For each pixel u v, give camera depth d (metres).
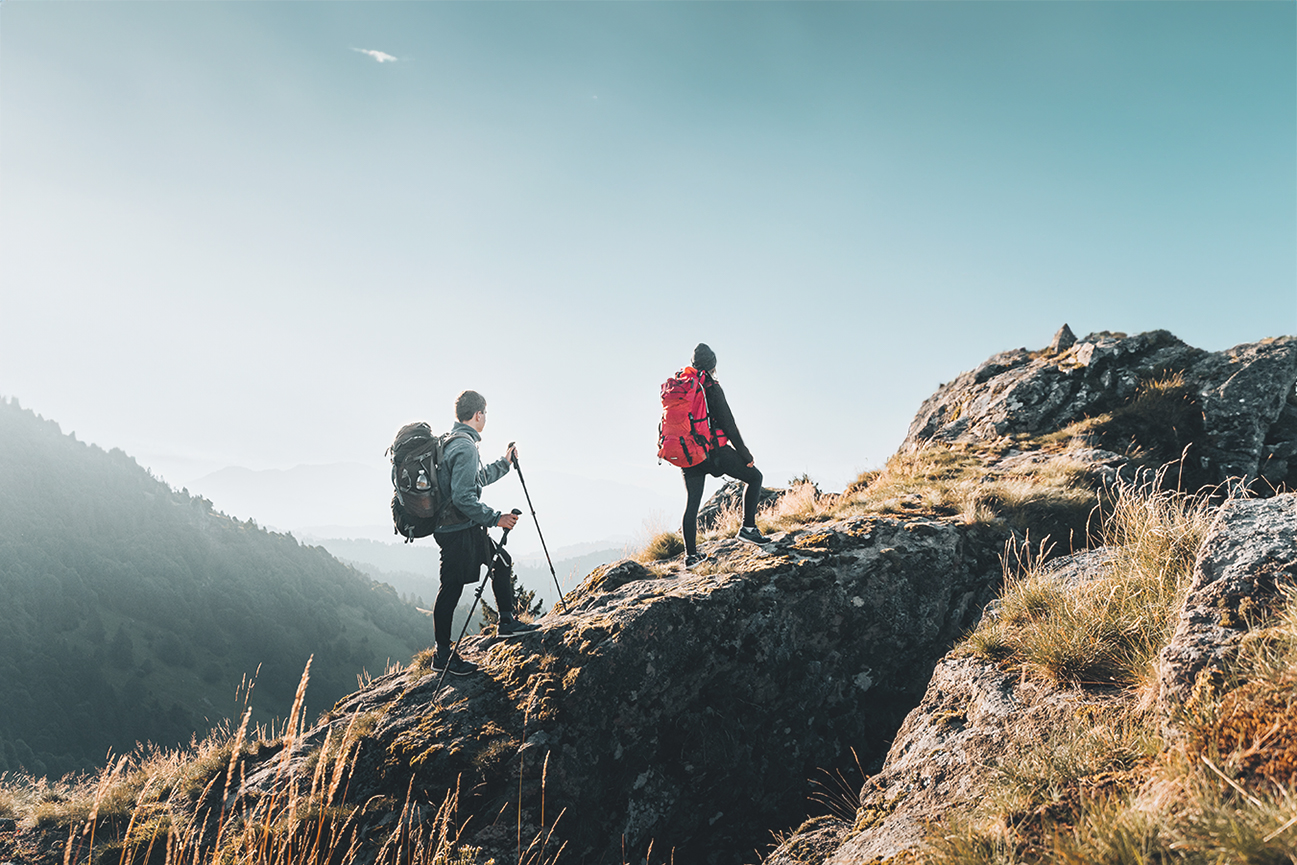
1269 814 1.80
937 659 6.06
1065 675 3.68
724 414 6.98
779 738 5.57
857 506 8.48
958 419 12.38
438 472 5.57
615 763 5.08
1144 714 2.93
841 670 5.93
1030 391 11.48
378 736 5.14
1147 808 2.17
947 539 6.60
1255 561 2.77
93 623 196.50
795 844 3.70
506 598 6.17
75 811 4.93
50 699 165.88
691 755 5.32
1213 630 2.67
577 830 4.68
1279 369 9.32
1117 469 8.27
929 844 2.66
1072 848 2.12
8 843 4.65
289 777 4.91
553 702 5.11
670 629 5.55
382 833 4.38
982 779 3.13
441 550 5.73
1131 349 11.20
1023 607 4.55
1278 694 2.17
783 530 7.80
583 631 5.57
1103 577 4.61
